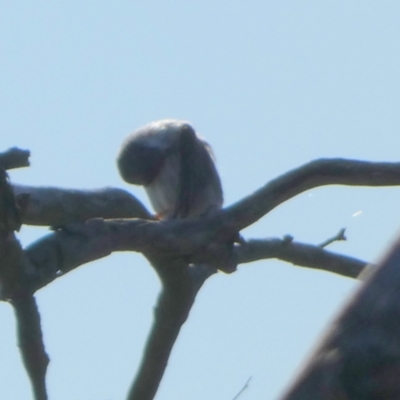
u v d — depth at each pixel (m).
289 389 5.05
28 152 9.64
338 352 5.08
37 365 11.30
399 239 5.25
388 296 5.13
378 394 5.01
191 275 12.72
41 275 10.66
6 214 9.77
